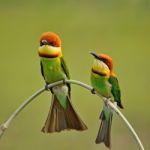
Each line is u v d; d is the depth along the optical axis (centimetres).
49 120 705
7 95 1591
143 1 2441
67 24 2302
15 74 1748
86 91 1519
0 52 1975
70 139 1305
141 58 1942
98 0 2483
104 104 719
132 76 1753
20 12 2430
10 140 1313
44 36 705
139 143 660
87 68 1794
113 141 1309
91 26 2258
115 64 1881
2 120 1452
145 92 1627
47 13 2425
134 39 2119
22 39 2130
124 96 1596
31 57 1909
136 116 1461
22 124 1365
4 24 2314
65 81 702
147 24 2286
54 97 707
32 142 1304
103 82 738
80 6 2489
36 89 1655
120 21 2319
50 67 724
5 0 2506
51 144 1302
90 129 1372
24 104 687
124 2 2466
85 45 2053
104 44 2072
